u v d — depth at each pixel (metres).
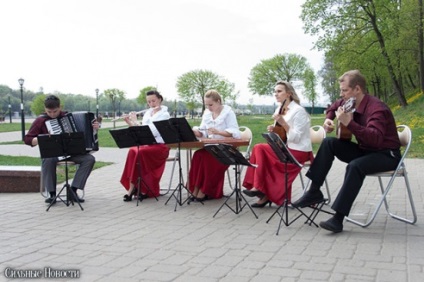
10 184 7.77
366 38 30.56
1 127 35.59
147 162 6.90
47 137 5.98
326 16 29.41
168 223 5.40
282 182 5.89
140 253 4.21
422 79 29.52
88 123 6.73
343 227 5.11
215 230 5.04
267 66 60.91
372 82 42.12
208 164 6.70
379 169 4.93
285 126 5.86
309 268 3.73
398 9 28.97
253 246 4.39
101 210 6.19
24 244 4.55
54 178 6.70
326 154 5.14
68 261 3.99
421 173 9.52
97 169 10.73
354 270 3.67
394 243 4.43
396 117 26.67
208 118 6.99
